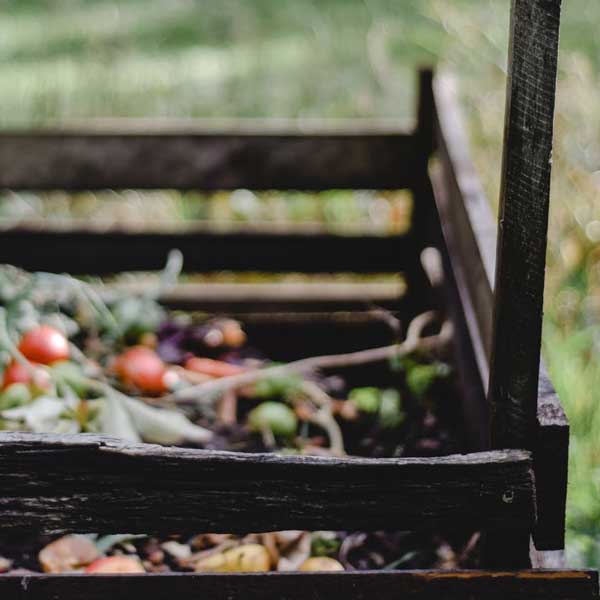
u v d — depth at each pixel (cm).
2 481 141
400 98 505
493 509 146
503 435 150
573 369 284
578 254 342
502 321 146
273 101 504
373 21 611
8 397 215
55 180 296
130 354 252
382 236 310
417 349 269
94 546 196
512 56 137
